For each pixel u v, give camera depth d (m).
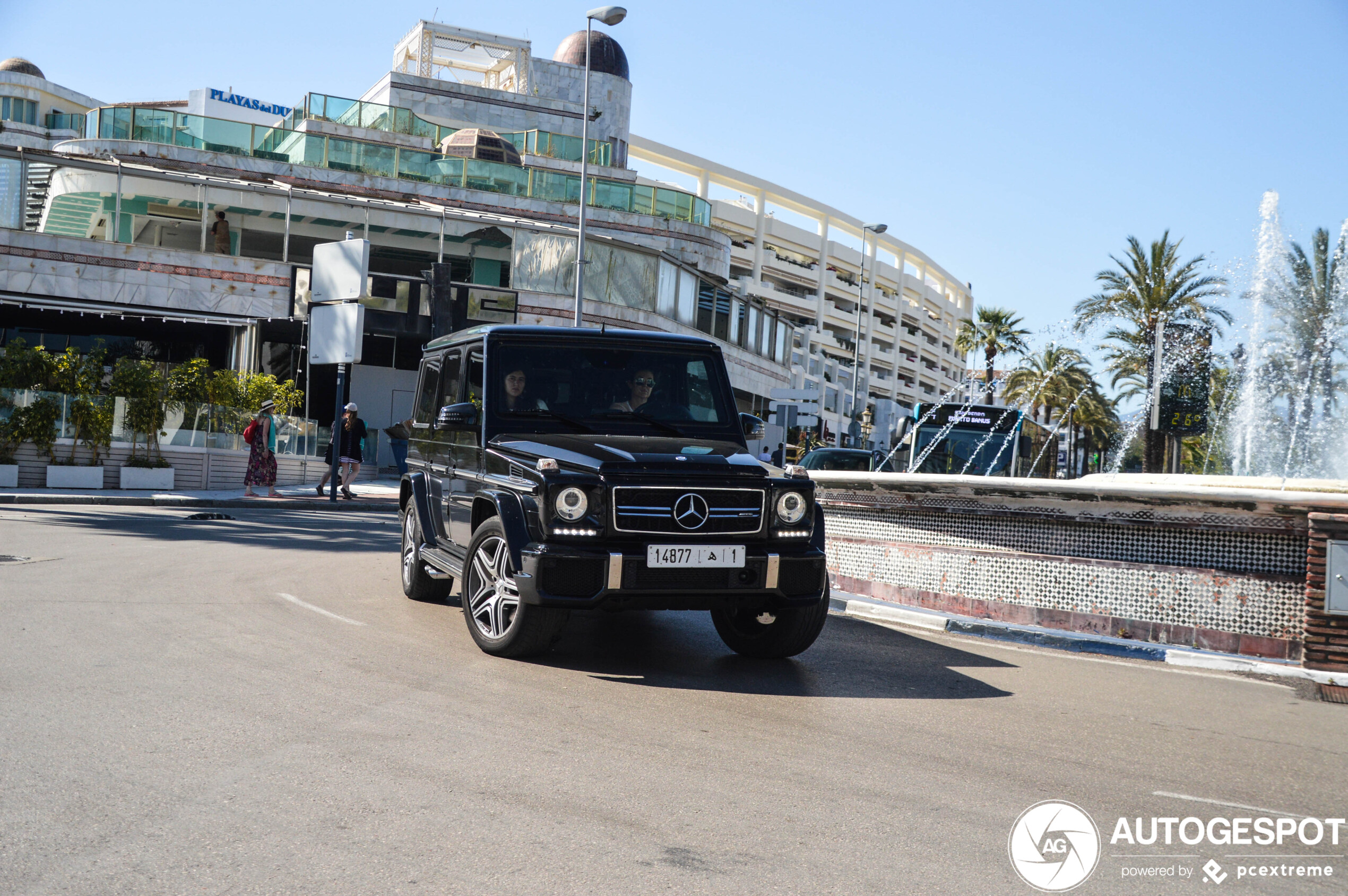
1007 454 22.34
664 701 5.94
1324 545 7.70
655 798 4.22
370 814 3.89
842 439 60.84
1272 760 5.31
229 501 20.11
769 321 51.41
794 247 100.12
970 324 68.38
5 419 20.86
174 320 33.34
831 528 11.31
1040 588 9.20
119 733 4.77
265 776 4.28
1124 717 6.12
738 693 6.25
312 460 27.56
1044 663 7.85
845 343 107.81
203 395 24.05
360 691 5.79
